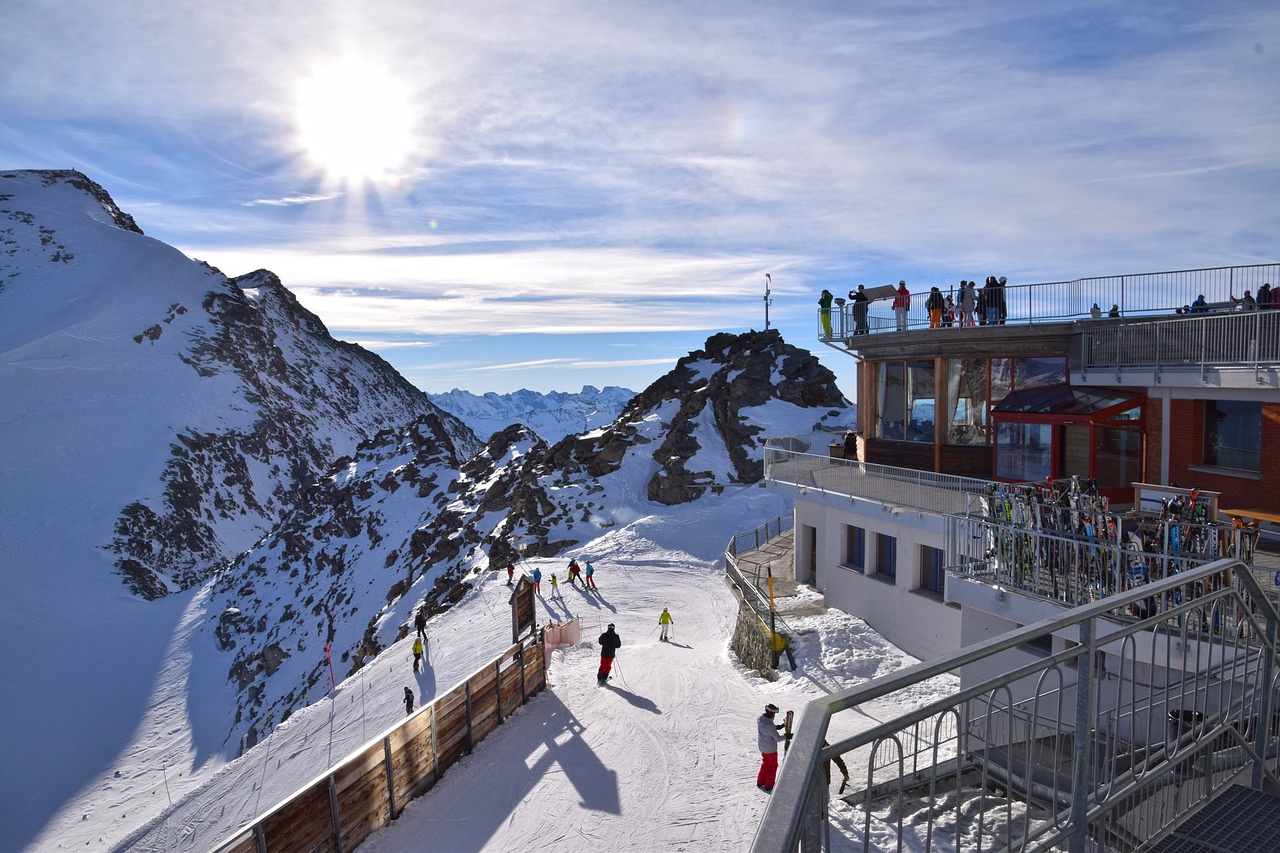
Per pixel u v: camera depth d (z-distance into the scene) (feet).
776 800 7.24
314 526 351.25
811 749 8.02
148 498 537.24
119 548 469.16
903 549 76.89
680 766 63.67
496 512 259.60
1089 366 68.18
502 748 71.05
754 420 248.52
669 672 92.89
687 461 236.84
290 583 318.65
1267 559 47.03
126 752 223.10
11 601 369.71
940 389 79.77
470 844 54.39
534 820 56.85
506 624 148.77
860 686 9.34
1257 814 14.32
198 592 354.95
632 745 69.15
